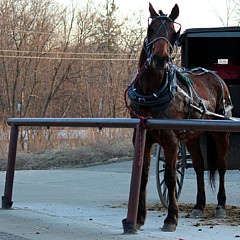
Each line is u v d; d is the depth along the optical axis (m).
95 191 13.68
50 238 7.81
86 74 45.78
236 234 8.29
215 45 12.70
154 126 8.10
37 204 11.17
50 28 43.94
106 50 47.53
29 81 43.44
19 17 43.41
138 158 8.16
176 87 8.69
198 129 7.73
